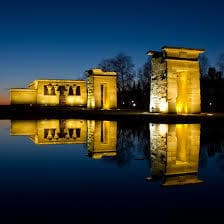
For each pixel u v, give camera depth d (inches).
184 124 867.4
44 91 2341.3
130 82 2701.8
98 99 1862.7
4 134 698.2
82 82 2394.2
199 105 1208.2
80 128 812.6
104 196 219.0
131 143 531.2
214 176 288.7
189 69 1186.6
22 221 170.6
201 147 472.7
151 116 1066.7
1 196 218.2
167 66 1147.9
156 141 548.4
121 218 174.7
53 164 346.6
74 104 2372.0
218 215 179.3
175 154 418.0
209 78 2303.2
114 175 289.6
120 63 2696.9
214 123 884.0
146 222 169.0
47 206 196.1
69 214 181.3
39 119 1170.0
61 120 1112.8
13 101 2327.8
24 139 610.9
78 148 486.9
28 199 211.2
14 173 297.3
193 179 275.4
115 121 1023.6
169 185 251.9
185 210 188.1
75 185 250.1
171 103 1154.7
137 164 348.8
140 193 227.0
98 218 175.0
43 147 498.6
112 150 459.8
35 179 271.4
